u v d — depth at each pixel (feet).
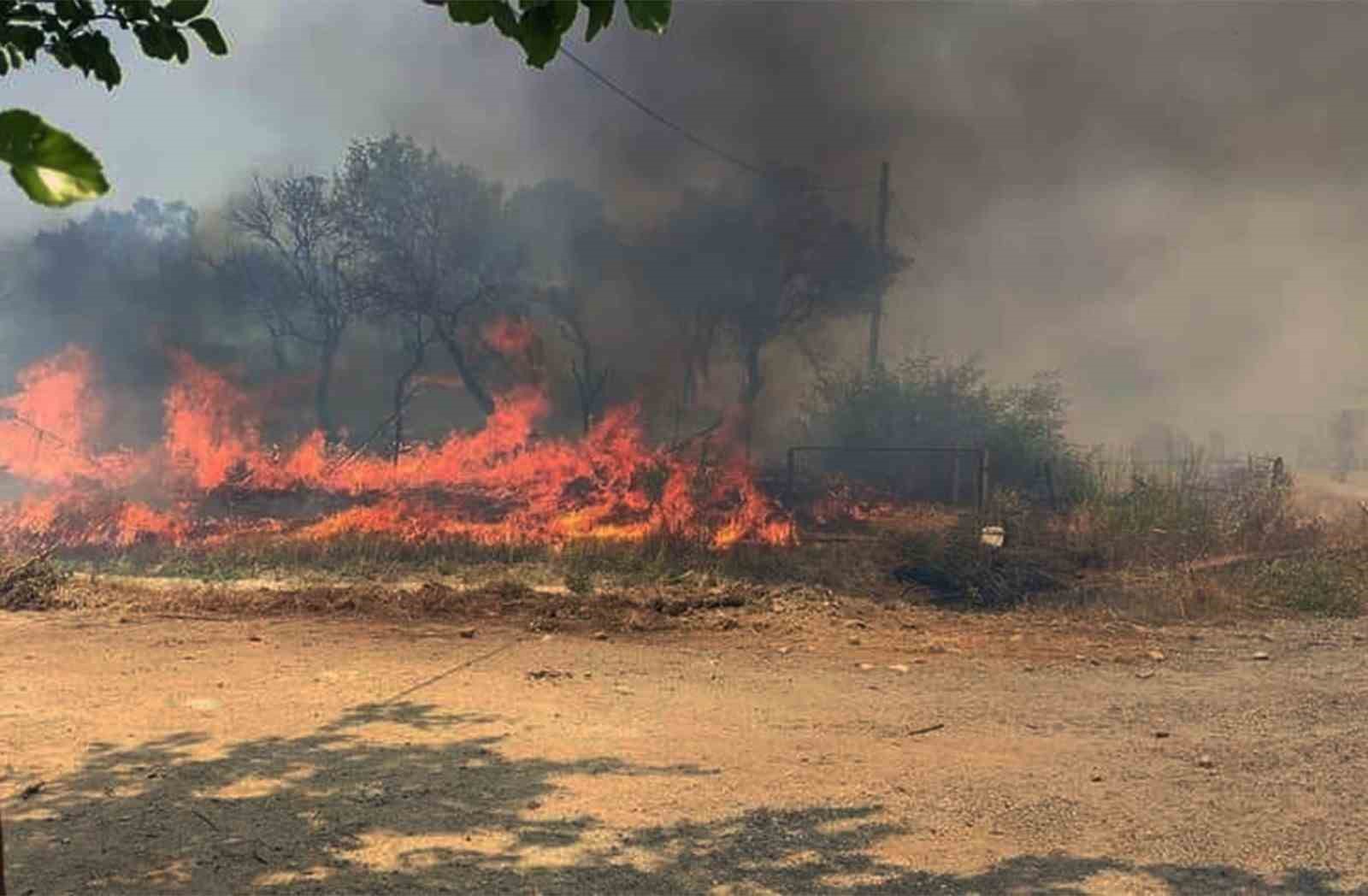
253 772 16.76
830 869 13.12
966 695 22.54
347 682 23.13
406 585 36.47
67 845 13.56
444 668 24.71
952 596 34.88
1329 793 16.16
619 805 15.44
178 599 33.06
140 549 43.62
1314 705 21.67
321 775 16.63
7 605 31.91
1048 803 15.69
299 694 22.02
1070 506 47.42
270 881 12.51
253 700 21.49
